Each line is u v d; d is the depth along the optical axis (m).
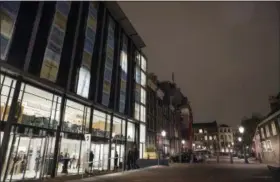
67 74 16.20
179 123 59.12
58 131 14.66
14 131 11.56
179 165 27.44
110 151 21.19
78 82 17.52
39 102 16.28
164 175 15.25
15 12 12.45
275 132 29.92
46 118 14.95
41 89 13.95
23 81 12.64
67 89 15.89
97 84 20.41
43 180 12.45
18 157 13.86
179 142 50.53
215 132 106.19
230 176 14.12
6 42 11.65
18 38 12.59
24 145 15.02
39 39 14.17
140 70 33.25
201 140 106.50
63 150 18.52
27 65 12.68
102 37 22.66
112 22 26.25
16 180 12.04
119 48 26.83
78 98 17.27
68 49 16.91
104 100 21.39
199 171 18.27
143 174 16.17
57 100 15.34
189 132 64.25
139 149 28.72
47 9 15.40
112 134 22.67
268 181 11.43
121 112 25.06
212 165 26.58
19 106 12.36
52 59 14.86
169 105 49.50
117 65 25.53
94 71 20.31
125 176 14.89
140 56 34.12
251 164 27.72
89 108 19.38
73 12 18.44
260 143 39.19
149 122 35.28
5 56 11.49
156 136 37.75
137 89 31.02
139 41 32.06
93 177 14.38
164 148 42.41
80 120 19.52
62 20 16.45
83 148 18.72
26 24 13.27
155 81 41.84
